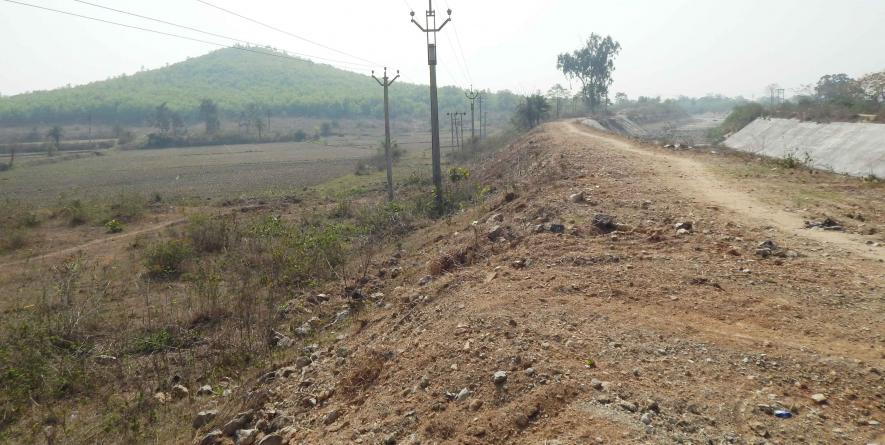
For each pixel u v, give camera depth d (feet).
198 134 340.18
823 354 16.57
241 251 52.80
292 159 208.03
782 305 20.22
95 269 54.75
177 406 25.30
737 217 33.27
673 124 321.73
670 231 31.04
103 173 175.83
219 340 32.81
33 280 52.03
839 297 20.63
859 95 156.87
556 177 51.78
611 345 18.10
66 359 30.40
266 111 467.52
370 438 16.62
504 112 468.34
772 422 13.55
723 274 23.72
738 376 15.70
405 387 18.92
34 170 192.95
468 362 18.61
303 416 20.43
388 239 56.75
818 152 99.96
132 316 39.75
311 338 31.09
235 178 148.56
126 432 23.13
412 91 617.21
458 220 52.60
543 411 14.98
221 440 20.53
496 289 25.04
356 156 215.72
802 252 26.16
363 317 31.24
